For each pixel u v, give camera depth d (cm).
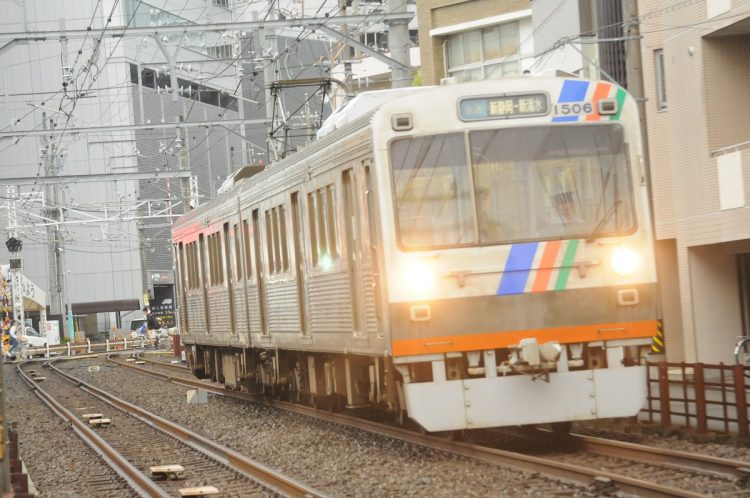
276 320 5831
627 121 4016
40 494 4044
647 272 3969
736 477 3127
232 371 7462
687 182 6856
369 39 17738
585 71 7981
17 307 17875
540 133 3947
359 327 4384
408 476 3625
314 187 4878
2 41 7856
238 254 6662
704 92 6619
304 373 5800
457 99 3916
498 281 3862
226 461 4497
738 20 6181
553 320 3884
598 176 3969
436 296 3834
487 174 3903
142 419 6662
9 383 11806
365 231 4109
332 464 4097
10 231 17325
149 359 15012
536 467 3447
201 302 7944
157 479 4194
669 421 4400
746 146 6331
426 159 3891
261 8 18512
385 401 4391
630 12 5816
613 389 3916
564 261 3903
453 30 10500
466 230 3872
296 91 17712
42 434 6322
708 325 6894
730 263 6925
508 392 3844
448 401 3825
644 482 2952
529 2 9969
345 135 4328
